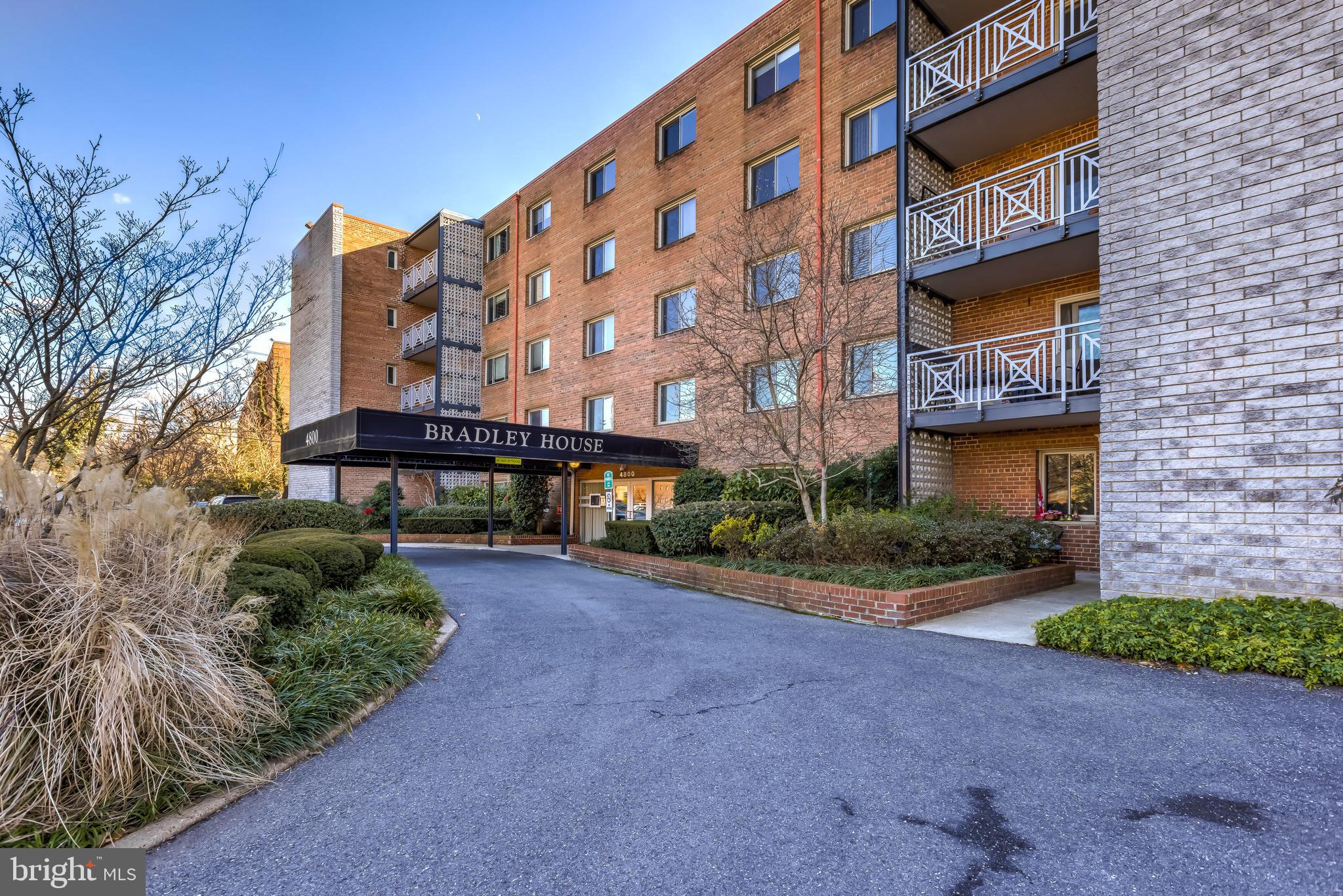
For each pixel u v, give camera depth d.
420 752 3.71
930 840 2.73
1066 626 5.77
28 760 2.84
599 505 20.47
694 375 15.70
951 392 10.38
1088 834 2.76
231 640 3.89
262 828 2.91
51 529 3.71
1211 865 2.53
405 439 11.88
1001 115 10.56
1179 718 4.03
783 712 4.28
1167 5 6.79
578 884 2.46
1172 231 6.64
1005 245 9.69
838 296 11.38
